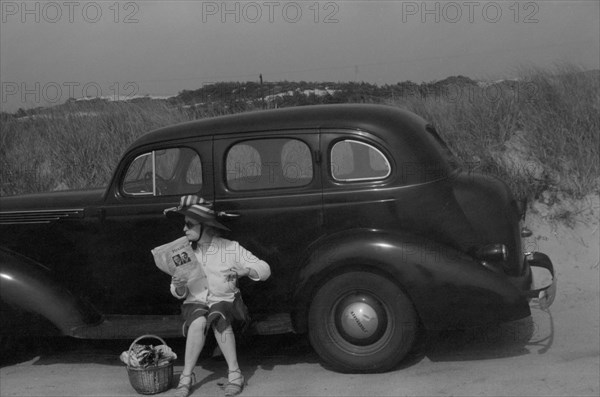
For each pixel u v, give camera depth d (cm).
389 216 514
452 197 519
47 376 547
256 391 496
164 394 500
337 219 520
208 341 577
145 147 557
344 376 514
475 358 541
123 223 555
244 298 539
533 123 866
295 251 527
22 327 542
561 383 481
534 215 791
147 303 564
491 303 495
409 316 503
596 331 588
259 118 545
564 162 823
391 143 520
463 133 884
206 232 505
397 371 520
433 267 494
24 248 576
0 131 1066
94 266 566
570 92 887
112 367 565
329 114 537
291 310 515
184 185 550
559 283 711
